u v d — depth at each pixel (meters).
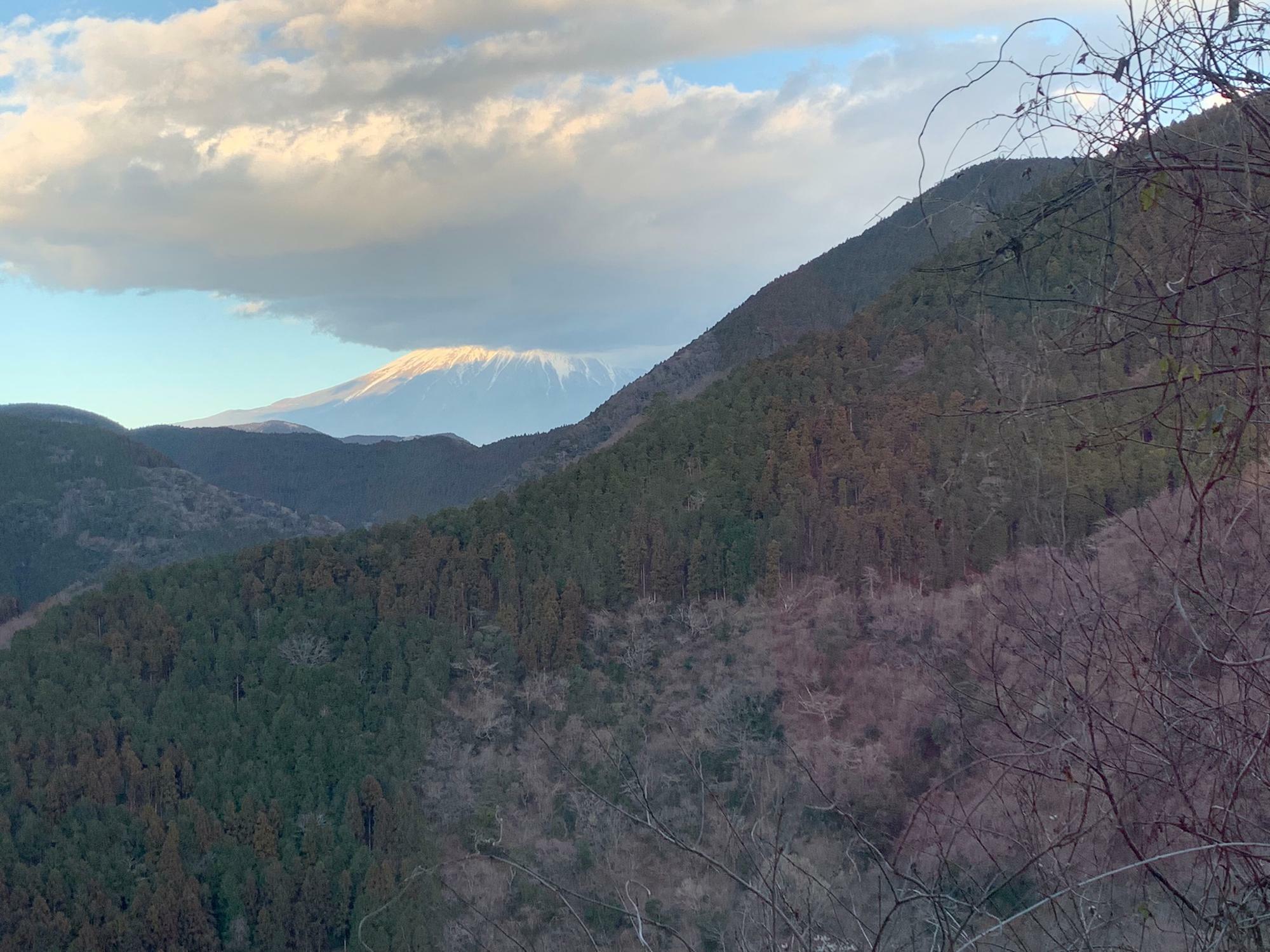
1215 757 2.50
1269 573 2.45
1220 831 2.36
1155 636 2.55
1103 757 2.58
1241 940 2.33
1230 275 2.40
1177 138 2.44
